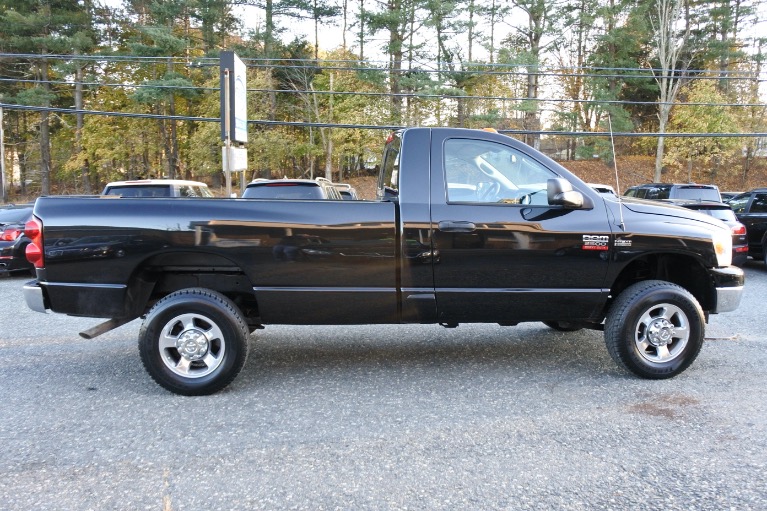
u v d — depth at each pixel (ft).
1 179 113.70
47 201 12.82
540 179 13.80
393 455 10.03
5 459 9.87
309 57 101.55
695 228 13.79
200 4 93.91
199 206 12.80
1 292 27.89
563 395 13.00
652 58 96.68
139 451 10.19
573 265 13.42
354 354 16.49
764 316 21.36
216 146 91.76
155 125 100.89
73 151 113.19
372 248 13.02
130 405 12.48
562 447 10.30
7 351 16.97
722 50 102.01
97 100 99.81
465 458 9.89
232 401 12.71
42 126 112.98
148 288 13.82
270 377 14.44
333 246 12.96
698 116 82.28
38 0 98.58
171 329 12.94
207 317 12.84
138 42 94.12
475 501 8.48
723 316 21.36
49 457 9.95
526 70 89.45
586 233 13.32
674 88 90.48
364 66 92.73
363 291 13.12
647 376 13.84
